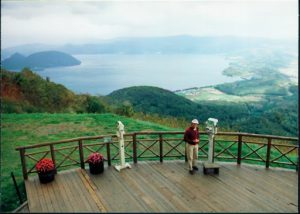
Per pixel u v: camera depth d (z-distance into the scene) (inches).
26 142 577.0
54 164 328.2
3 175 410.0
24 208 274.1
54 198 275.1
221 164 349.1
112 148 537.0
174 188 290.5
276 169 332.2
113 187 295.0
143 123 771.4
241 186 292.5
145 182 305.3
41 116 807.1
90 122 751.7
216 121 324.5
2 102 1053.2
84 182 307.7
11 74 1428.4
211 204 260.1
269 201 263.7
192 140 317.7
